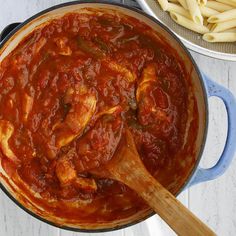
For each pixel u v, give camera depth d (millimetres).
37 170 899
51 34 906
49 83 885
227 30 1032
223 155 907
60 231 1005
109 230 890
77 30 914
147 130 904
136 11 889
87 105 876
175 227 792
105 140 876
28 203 903
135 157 866
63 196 910
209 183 1027
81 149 876
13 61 893
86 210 918
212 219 1026
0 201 1000
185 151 915
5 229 1001
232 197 1028
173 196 822
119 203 919
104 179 915
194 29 1022
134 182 853
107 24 918
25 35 892
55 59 894
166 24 1027
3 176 893
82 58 897
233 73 1032
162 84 916
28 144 887
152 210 883
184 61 900
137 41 921
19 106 887
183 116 916
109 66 898
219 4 1037
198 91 888
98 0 880
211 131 1027
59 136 877
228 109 906
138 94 896
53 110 882
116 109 887
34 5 1010
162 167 923
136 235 1015
